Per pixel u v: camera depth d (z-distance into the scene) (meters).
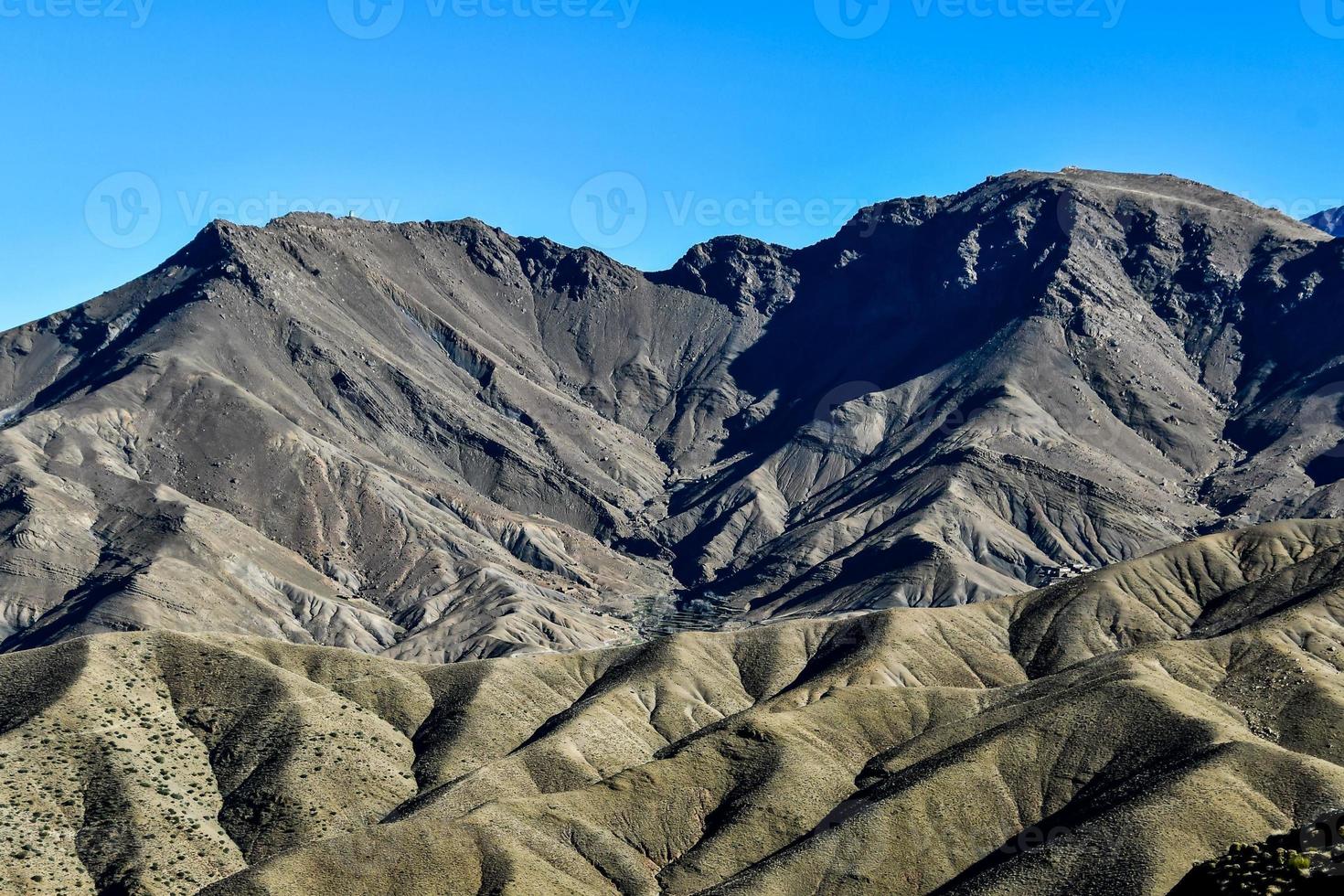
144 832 161.25
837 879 136.75
